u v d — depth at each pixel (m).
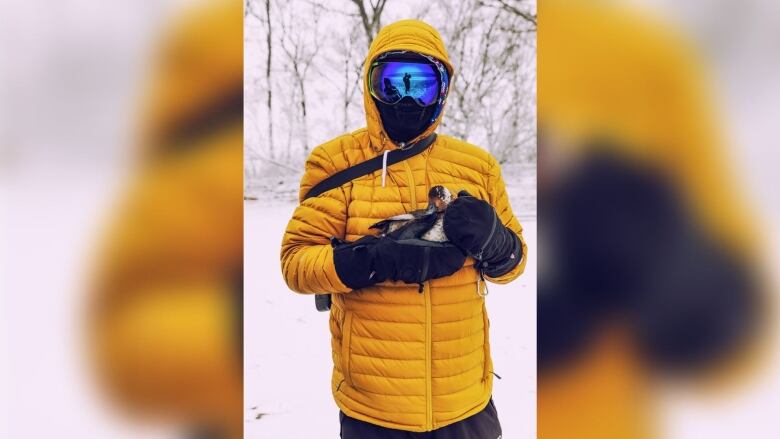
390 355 1.37
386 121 1.47
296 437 2.37
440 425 1.39
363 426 1.41
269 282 4.16
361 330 1.39
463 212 1.30
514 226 1.56
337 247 1.33
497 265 1.41
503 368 3.10
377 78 1.44
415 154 1.45
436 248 1.29
